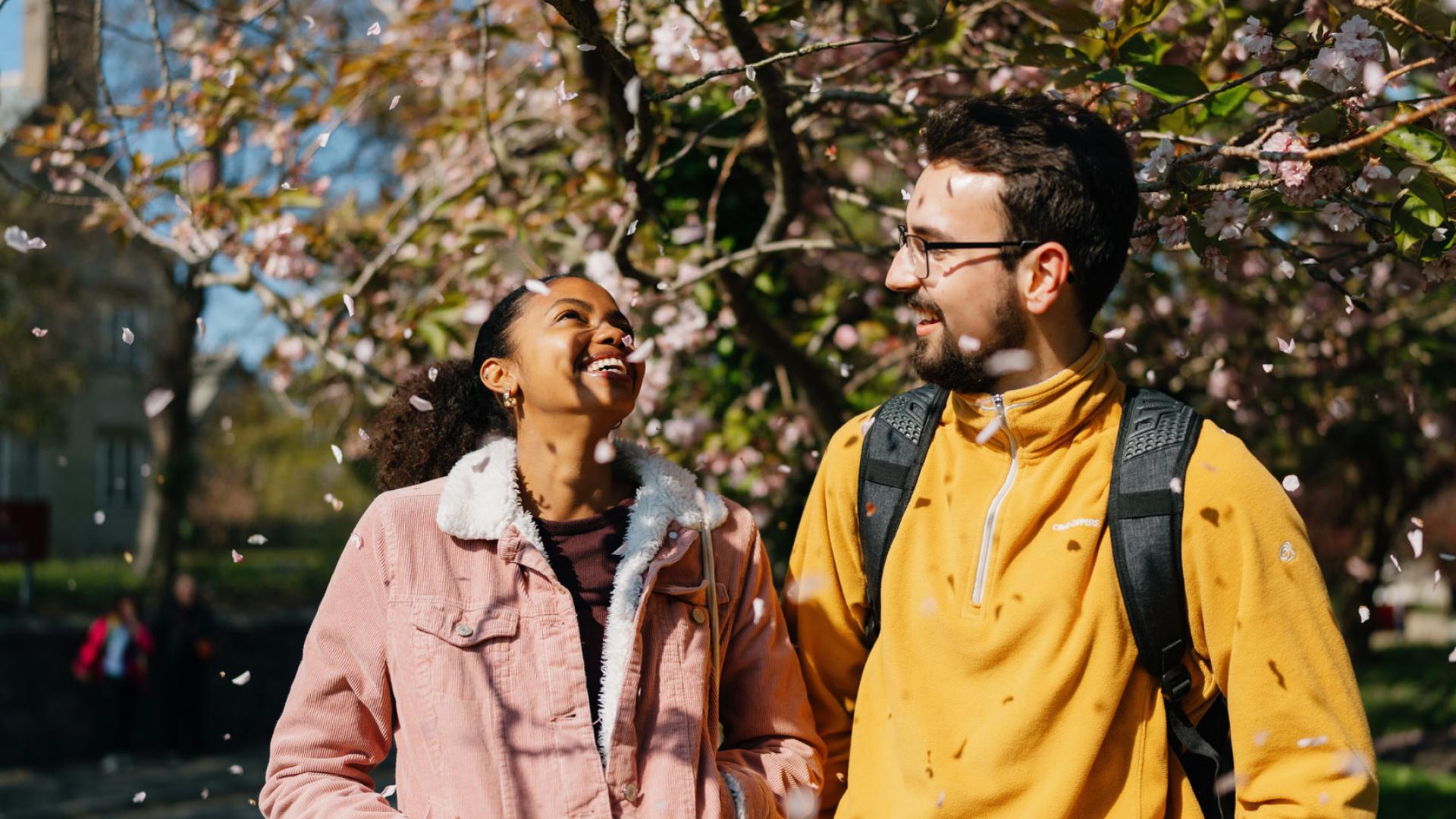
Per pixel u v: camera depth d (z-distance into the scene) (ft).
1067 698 5.23
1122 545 5.27
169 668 39.22
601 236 14.65
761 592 6.07
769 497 15.12
